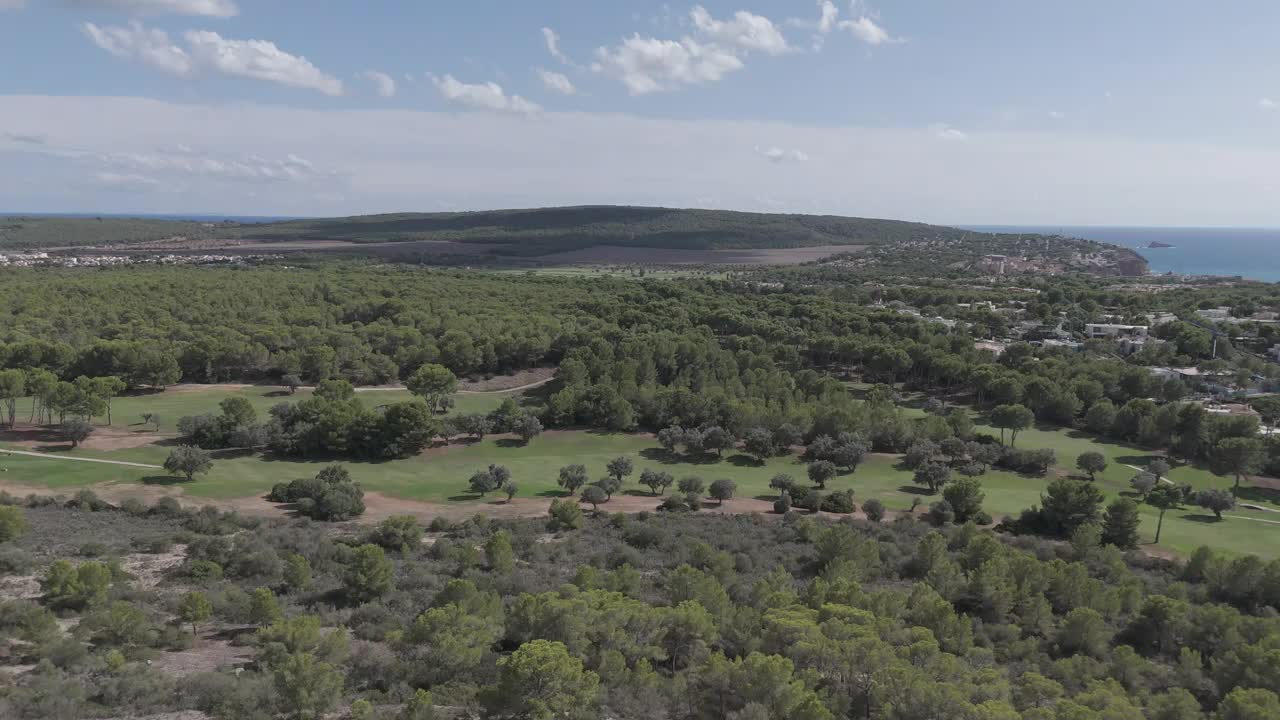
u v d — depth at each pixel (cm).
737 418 11525
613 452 11244
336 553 6831
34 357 12738
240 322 15900
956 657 4759
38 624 4700
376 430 10588
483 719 3769
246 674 4341
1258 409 12288
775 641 4662
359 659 4547
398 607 5638
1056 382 13262
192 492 8762
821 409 11712
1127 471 10738
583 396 12338
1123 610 6169
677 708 4125
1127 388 13488
